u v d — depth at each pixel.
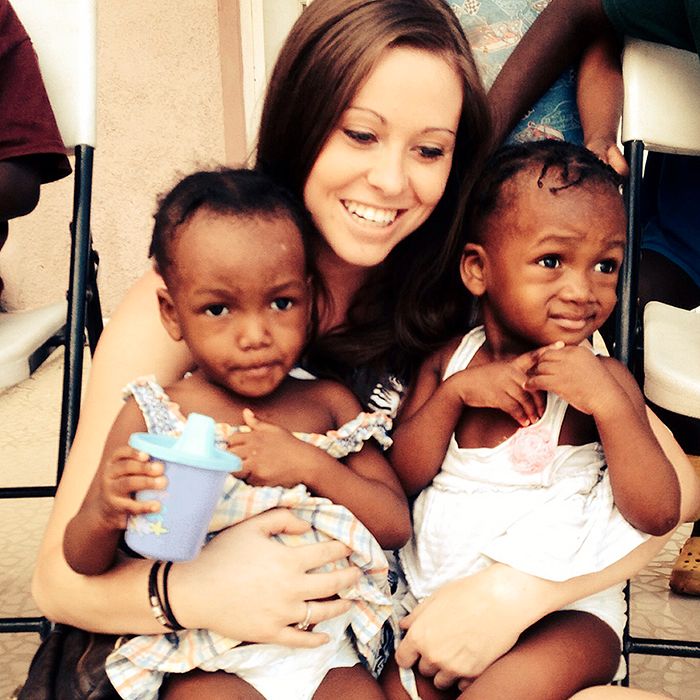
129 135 3.23
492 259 1.06
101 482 0.80
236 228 0.91
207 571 0.89
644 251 1.62
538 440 1.05
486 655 0.97
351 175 1.02
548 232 0.99
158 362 1.06
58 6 1.46
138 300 1.11
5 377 1.36
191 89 3.23
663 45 1.33
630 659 1.69
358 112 0.99
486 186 1.07
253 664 0.91
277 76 1.05
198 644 0.91
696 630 1.72
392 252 1.16
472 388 1.05
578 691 0.97
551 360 1.00
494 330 1.12
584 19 1.38
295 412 1.02
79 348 1.32
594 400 0.98
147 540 0.77
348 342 1.14
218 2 3.17
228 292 0.91
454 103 1.03
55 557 0.95
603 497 1.04
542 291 1.01
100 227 3.29
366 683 0.97
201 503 0.76
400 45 0.98
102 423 1.02
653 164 1.67
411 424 1.09
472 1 1.43
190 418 0.77
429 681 1.02
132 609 0.90
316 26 1.01
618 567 1.03
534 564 0.98
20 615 1.75
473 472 1.07
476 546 1.03
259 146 1.12
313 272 1.04
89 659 0.92
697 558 1.81
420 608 1.02
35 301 3.29
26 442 2.59
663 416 1.52
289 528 0.94
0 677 1.59
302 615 0.90
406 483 1.10
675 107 1.31
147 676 0.91
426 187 1.05
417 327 1.16
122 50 3.16
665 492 0.99
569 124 1.42
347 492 0.96
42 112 1.42
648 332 1.37
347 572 0.94
